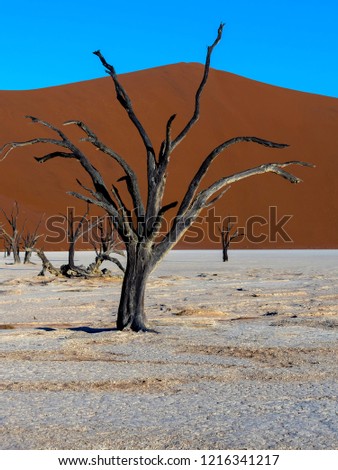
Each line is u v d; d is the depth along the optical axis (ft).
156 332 48.88
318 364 37.88
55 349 42.22
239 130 447.83
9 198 337.72
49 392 31.19
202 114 448.24
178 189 393.50
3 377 34.24
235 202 393.50
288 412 27.89
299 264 170.40
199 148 424.87
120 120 421.18
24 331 50.24
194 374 35.19
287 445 23.71
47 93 426.92
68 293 87.10
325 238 384.47
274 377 34.63
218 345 43.70
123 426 25.86
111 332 48.24
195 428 25.63
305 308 66.23
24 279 107.86
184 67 489.26
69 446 23.61
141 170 392.88
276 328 51.65
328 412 27.89
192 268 151.84
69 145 49.32
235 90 479.41
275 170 50.11
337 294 82.64
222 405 28.99
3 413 27.58
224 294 83.82
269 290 88.94
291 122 463.42
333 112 481.05
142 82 459.32
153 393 31.12
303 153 440.04
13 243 174.70
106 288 95.45
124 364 37.70
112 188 49.42
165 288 93.86
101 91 437.99
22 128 393.70
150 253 50.08
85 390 31.65
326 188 413.80
